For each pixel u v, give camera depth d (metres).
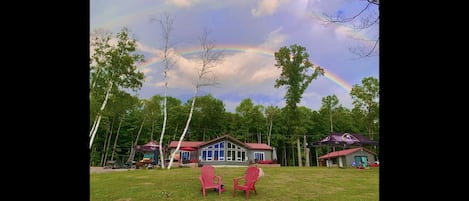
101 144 44.56
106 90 23.08
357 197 8.46
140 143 46.50
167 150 33.56
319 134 49.44
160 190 9.58
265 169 18.31
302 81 36.16
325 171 16.64
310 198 8.35
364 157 31.28
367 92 31.12
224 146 31.97
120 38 23.11
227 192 9.28
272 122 50.62
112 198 8.47
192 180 11.85
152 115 45.75
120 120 43.59
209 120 49.38
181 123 48.75
